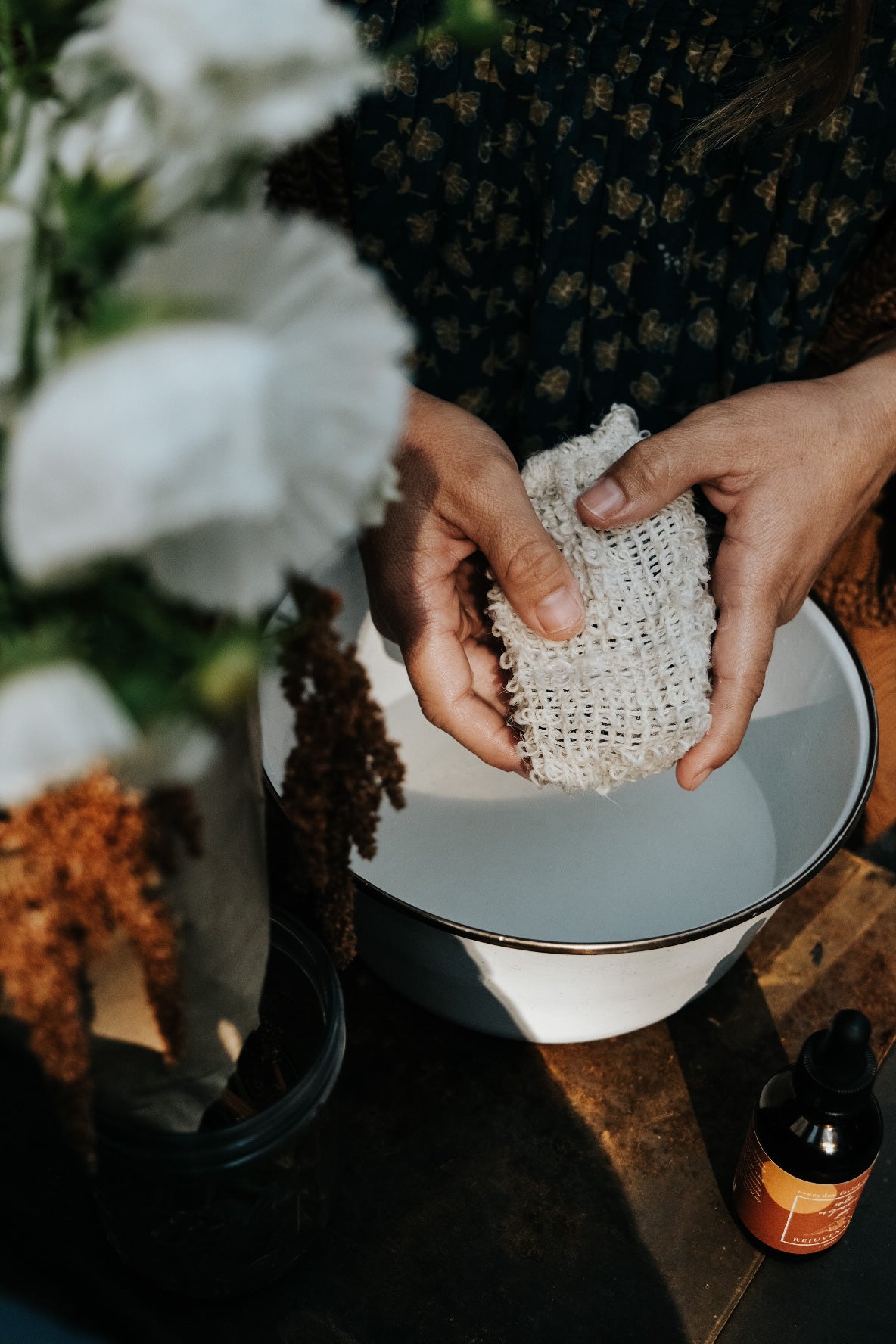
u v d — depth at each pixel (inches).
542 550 18.7
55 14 10.1
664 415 25.5
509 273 23.8
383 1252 18.8
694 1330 18.3
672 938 17.8
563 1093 20.4
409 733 24.2
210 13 8.2
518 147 22.0
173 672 11.2
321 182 19.6
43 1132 18.0
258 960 15.2
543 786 19.9
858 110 21.7
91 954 13.1
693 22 20.7
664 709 19.2
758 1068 20.8
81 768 10.2
